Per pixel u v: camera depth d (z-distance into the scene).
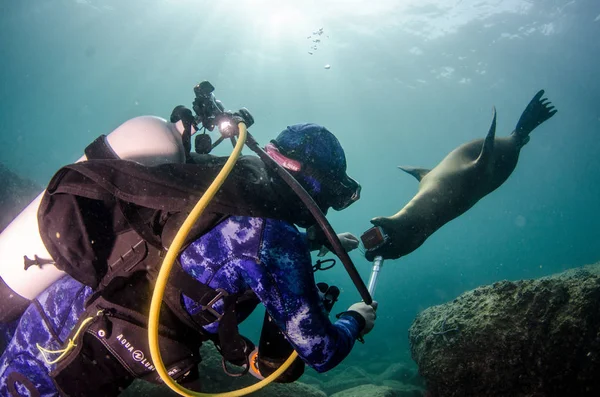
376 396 5.18
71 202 1.55
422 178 5.65
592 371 3.23
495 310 3.78
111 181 1.47
